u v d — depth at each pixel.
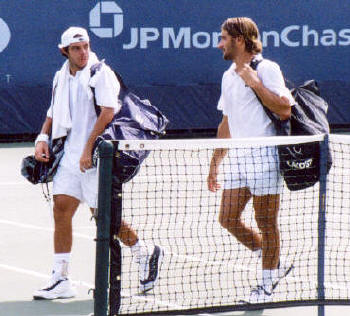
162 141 18.84
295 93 22.64
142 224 33.22
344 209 35.75
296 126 22.09
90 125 23.23
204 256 28.12
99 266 17.92
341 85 65.56
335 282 24.97
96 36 63.00
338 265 26.94
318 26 66.00
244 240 23.16
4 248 30.42
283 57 65.75
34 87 61.22
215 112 63.75
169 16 63.97
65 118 23.20
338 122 65.69
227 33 22.23
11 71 61.56
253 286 24.27
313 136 20.53
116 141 18.20
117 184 18.14
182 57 64.44
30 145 60.50
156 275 23.42
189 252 28.70
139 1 63.44
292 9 65.50
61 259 23.95
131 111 22.95
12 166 51.09
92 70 22.59
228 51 22.31
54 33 62.00
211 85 63.72
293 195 39.06
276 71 21.83
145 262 23.34
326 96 65.38
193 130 64.56
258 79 21.53
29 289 25.06
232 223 22.88
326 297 23.08
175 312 19.17
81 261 28.36
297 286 24.42
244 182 22.50
